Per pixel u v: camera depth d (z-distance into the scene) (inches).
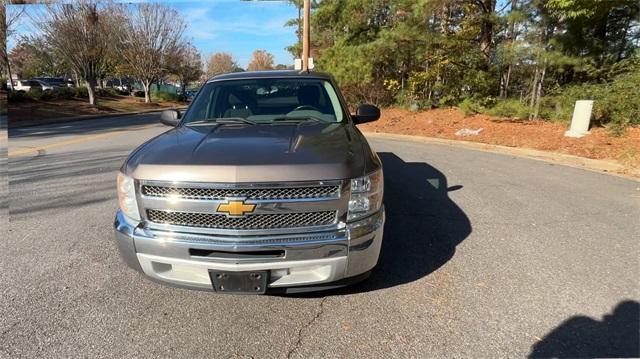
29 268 124.6
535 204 186.9
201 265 89.5
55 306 103.6
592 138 325.1
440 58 487.2
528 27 390.3
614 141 310.3
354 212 92.8
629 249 136.9
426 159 299.7
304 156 92.0
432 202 191.2
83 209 182.5
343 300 106.7
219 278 90.1
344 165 91.2
